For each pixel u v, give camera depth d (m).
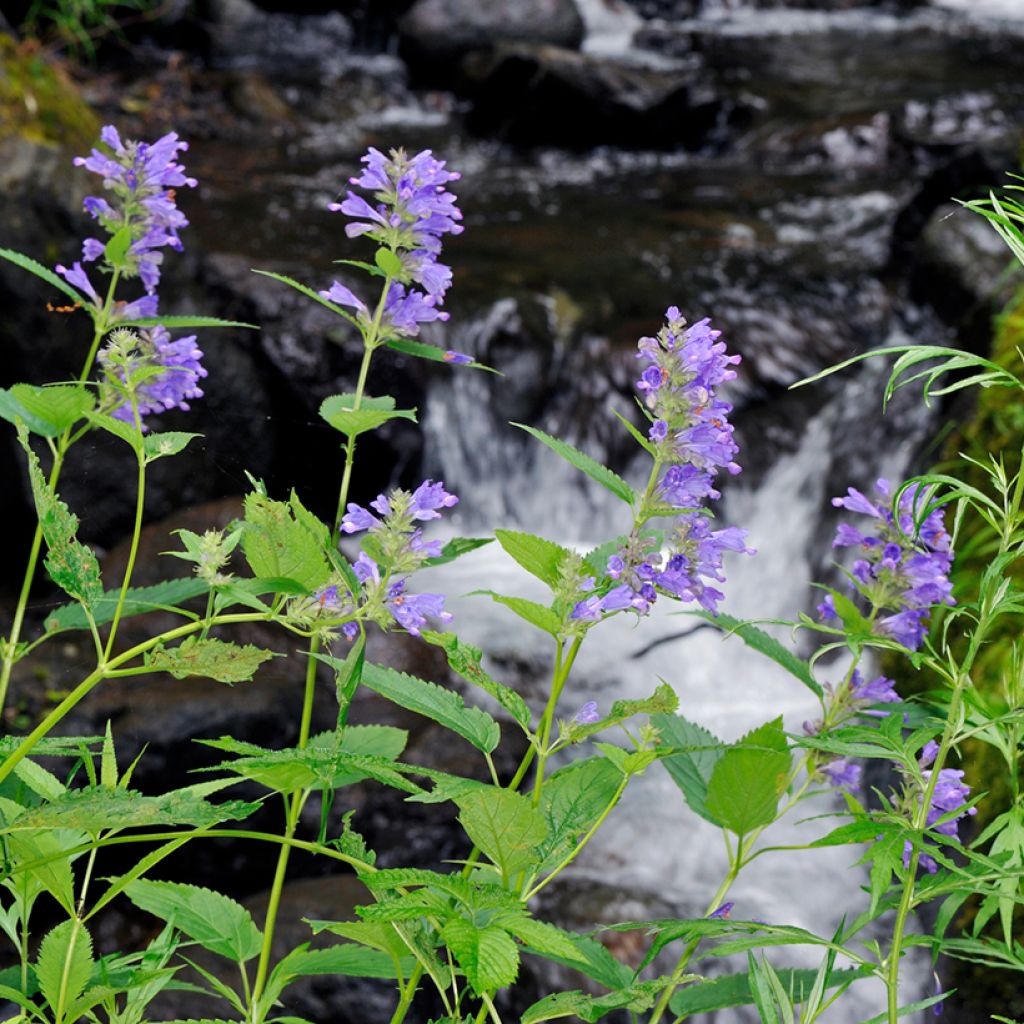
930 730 1.63
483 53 13.09
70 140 6.64
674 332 1.51
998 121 11.57
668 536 1.53
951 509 4.35
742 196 10.66
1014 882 1.65
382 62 13.70
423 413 7.61
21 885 1.61
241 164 10.94
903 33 14.58
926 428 7.06
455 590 7.13
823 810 5.69
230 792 5.03
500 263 8.97
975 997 3.50
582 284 8.70
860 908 5.27
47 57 11.66
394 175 1.65
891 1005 1.55
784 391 7.88
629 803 5.77
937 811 1.70
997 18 15.11
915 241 8.69
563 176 11.30
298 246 8.96
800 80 13.09
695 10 15.25
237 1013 4.22
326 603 1.52
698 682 6.62
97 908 1.50
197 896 1.74
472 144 12.09
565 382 8.02
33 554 1.63
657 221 10.07
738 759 1.71
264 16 13.76
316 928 1.55
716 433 1.50
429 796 1.31
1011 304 5.86
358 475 7.36
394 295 1.67
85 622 1.60
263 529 1.48
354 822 5.19
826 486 7.37
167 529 6.30
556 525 7.87
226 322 1.86
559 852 1.51
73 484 6.22
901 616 1.81
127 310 1.85
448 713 1.51
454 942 1.23
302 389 7.20
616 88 11.78
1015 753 1.69
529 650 6.60
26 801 1.64
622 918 5.11
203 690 5.33
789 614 7.21
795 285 8.73
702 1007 1.70
